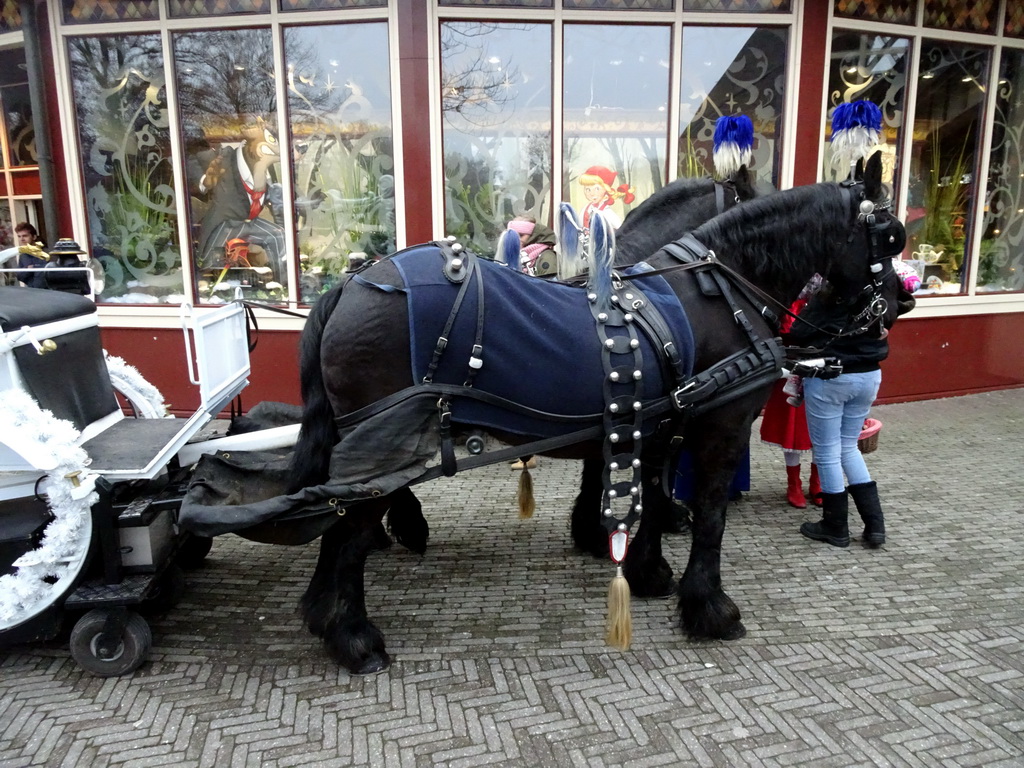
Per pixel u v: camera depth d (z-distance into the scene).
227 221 5.65
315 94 5.36
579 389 2.17
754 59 5.55
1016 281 7.00
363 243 5.57
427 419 2.12
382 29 5.18
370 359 2.09
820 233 2.56
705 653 2.51
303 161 5.49
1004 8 6.12
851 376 3.18
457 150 5.41
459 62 5.27
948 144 6.33
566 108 5.45
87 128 5.60
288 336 5.64
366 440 2.09
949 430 5.45
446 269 2.11
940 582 3.05
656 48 5.43
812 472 3.99
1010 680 2.34
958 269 6.64
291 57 5.31
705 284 2.39
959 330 6.48
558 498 4.14
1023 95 6.57
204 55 5.38
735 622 2.59
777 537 3.53
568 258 2.51
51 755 2.00
